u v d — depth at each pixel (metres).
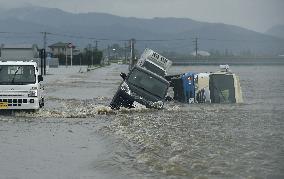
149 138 38.22
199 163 28.34
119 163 28.97
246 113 61.47
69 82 146.38
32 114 56.47
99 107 61.19
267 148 33.62
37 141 37.91
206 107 69.69
